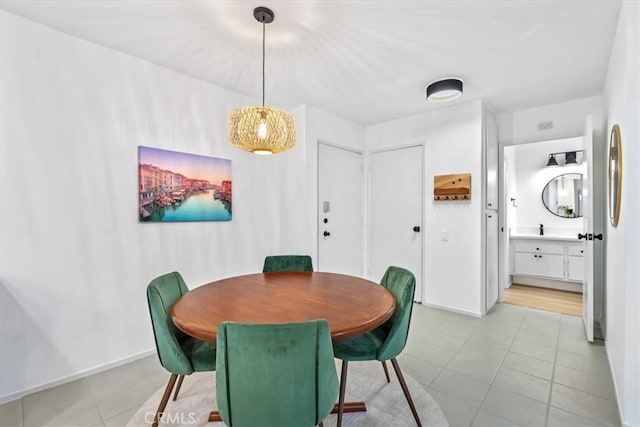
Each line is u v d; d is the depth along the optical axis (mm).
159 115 2494
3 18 1818
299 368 1077
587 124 2680
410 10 1801
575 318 3238
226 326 1062
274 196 3428
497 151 3762
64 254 2041
